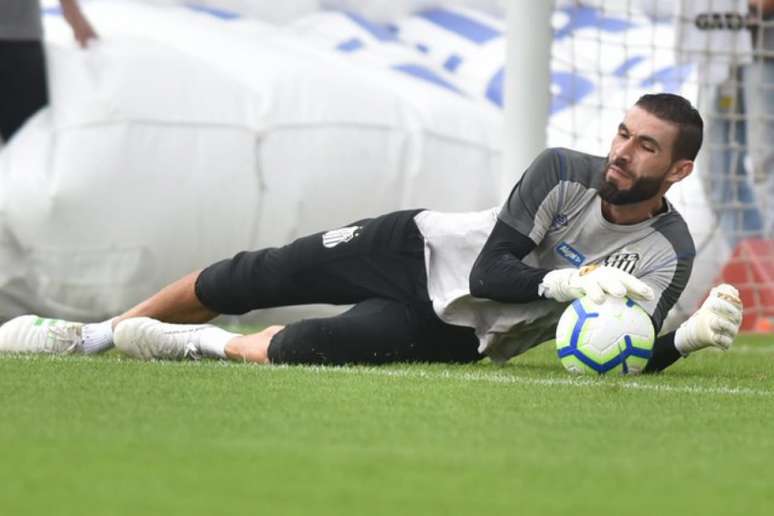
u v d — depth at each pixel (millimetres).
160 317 17938
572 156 16781
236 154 28125
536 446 10984
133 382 14117
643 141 15891
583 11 33812
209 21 31719
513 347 17734
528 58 24984
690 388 15406
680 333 17188
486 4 44719
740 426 12586
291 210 28688
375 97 30234
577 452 10805
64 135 26797
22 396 12961
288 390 13781
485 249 16703
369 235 17406
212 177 27766
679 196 30297
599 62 29203
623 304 16266
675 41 29828
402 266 17375
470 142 31344
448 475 9734
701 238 30219
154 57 28000
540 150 25141
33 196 26453
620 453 10859
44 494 8797
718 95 30109
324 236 17547
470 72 39812
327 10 40469
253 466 9852
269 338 16547
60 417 11734
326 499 8875
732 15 29406
